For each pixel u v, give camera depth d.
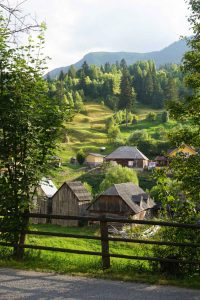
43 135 10.96
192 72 14.09
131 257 9.87
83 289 8.47
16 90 10.88
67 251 10.45
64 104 11.16
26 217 10.99
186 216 12.21
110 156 103.69
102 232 10.12
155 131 149.25
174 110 13.98
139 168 97.62
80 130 156.88
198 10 14.27
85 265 10.30
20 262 10.42
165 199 12.74
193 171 12.91
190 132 13.56
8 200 10.91
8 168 11.02
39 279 9.12
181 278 9.39
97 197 54.62
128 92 175.50
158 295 8.13
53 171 11.46
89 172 85.69
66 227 53.53
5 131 10.91
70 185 56.22
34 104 10.83
